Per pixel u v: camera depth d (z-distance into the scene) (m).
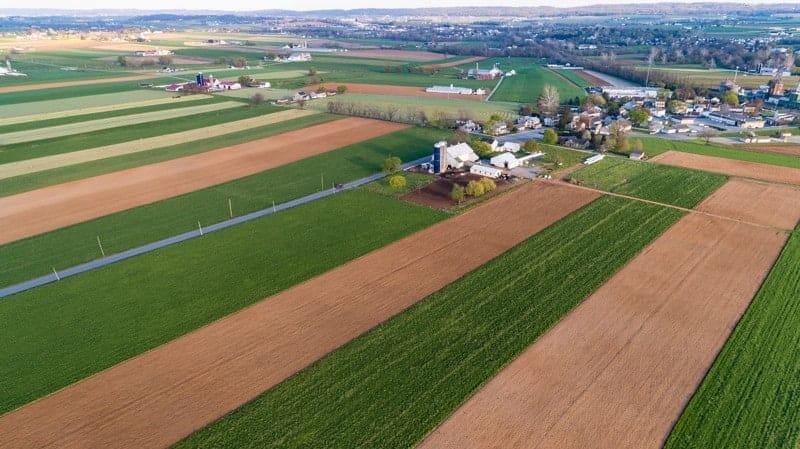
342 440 39.03
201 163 108.44
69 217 80.75
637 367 46.50
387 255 68.00
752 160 108.75
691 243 70.50
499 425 40.28
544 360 47.47
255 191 91.88
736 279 61.12
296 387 44.47
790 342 49.44
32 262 66.50
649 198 86.94
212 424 40.62
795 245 69.56
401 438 39.12
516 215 80.50
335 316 54.66
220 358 48.19
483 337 50.81
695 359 47.47
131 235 74.31
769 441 38.44
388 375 45.69
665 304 56.12
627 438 38.97
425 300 57.38
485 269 64.00
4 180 97.38
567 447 38.19
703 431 39.38
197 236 73.81
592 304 56.22
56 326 52.94
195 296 58.34
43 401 43.03
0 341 50.56
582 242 71.06
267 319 54.16
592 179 96.44
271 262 66.12
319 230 75.50
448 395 43.31
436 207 83.75
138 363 47.53
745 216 79.56
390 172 100.06
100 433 39.81
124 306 56.44
